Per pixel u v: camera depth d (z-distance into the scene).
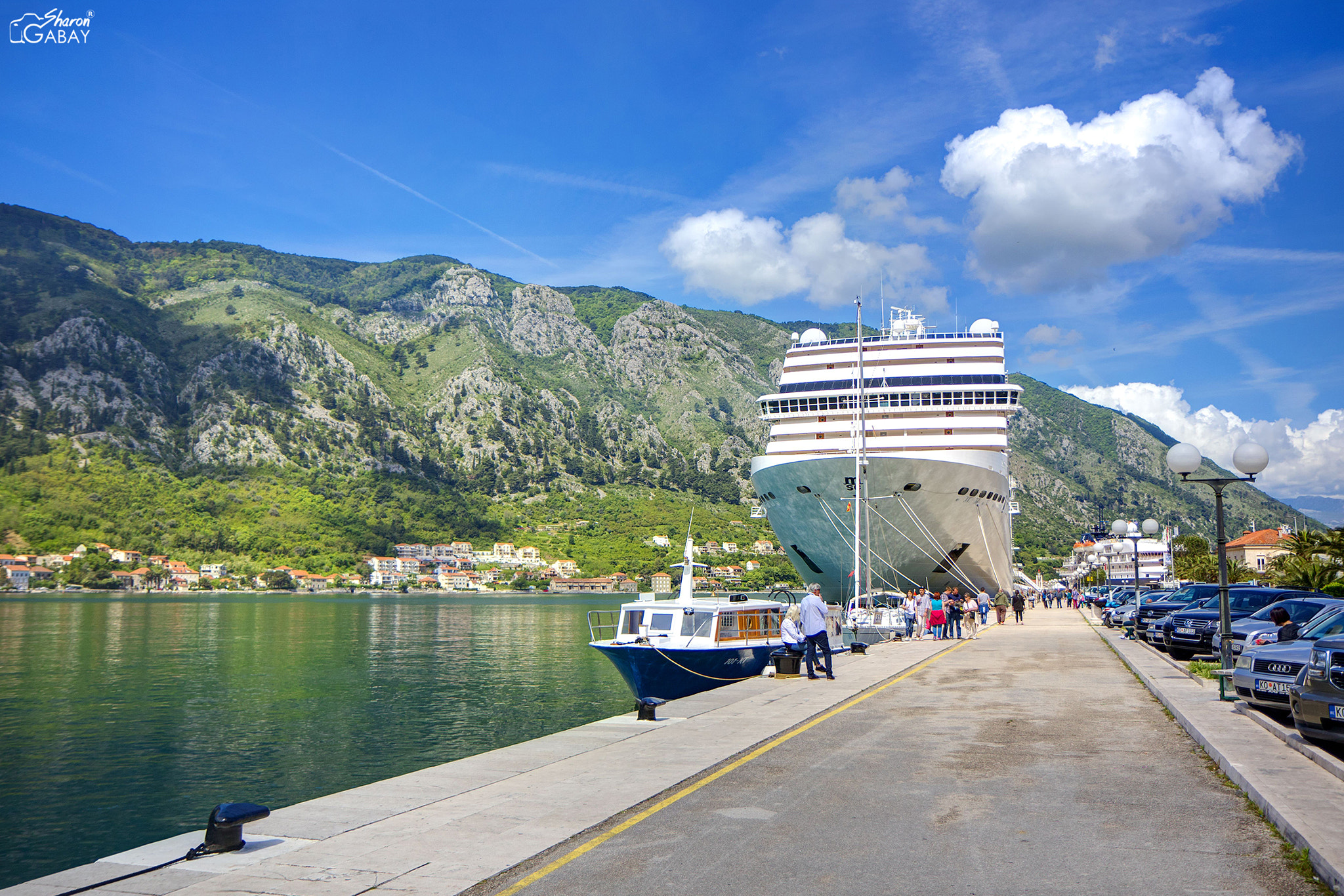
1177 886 6.43
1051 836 7.81
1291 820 7.52
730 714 15.38
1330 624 14.48
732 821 8.48
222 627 105.69
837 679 20.94
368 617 138.12
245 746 30.34
